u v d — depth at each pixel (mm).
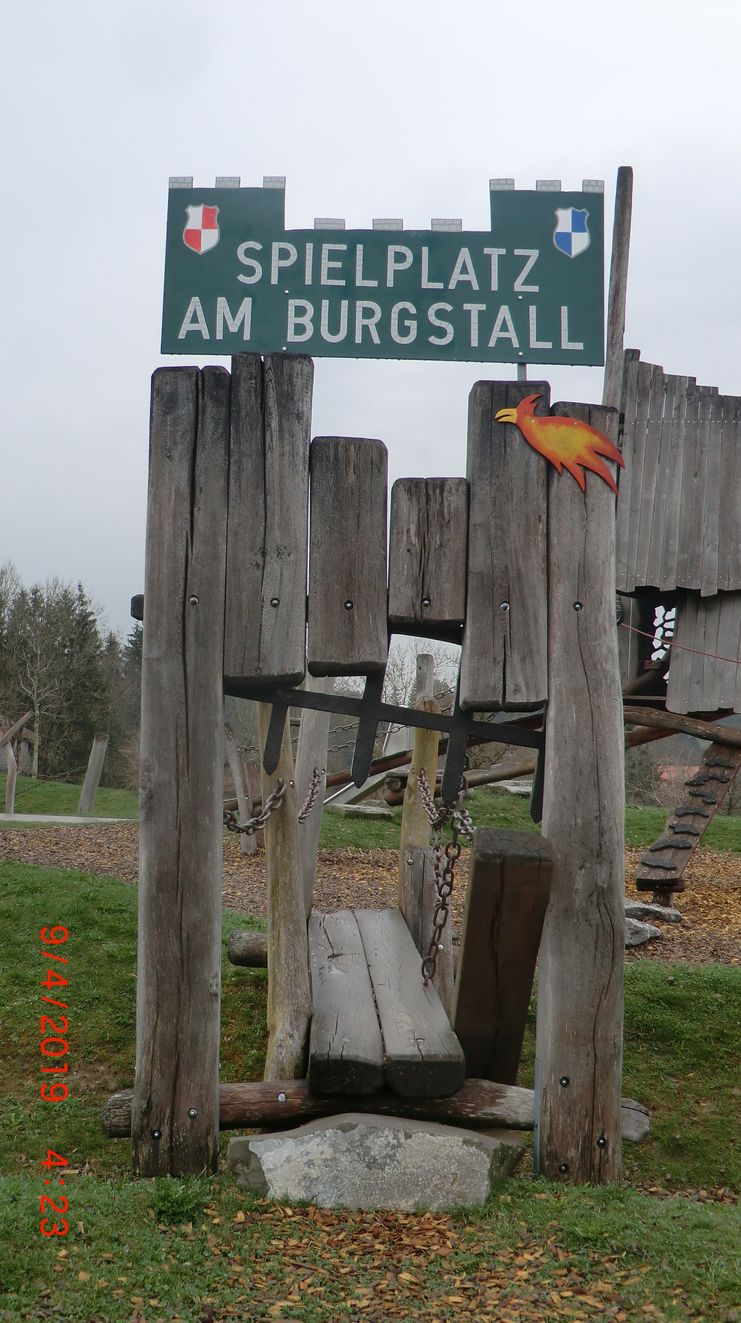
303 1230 4289
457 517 5184
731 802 26938
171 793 4992
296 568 5098
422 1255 4066
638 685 12805
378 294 5703
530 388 5273
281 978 6266
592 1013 4961
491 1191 4613
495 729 5250
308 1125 4852
